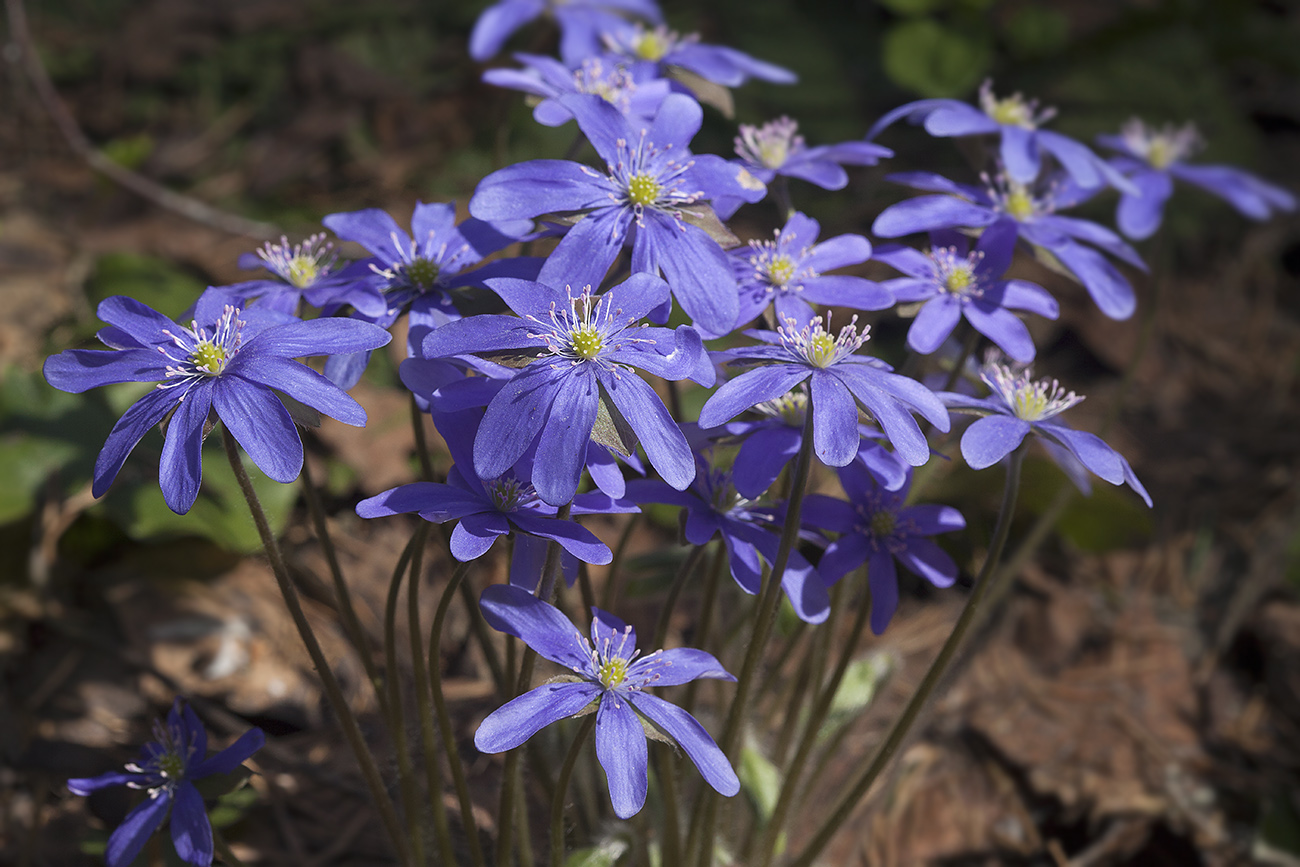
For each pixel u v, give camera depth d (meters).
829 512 0.25
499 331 0.22
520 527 0.22
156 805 0.24
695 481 0.24
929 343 0.24
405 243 0.24
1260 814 0.31
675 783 0.26
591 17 0.32
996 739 0.32
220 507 0.32
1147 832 0.31
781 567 0.23
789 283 0.24
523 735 0.22
